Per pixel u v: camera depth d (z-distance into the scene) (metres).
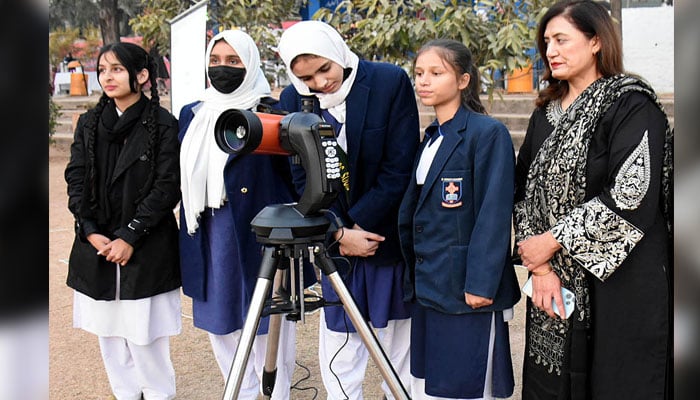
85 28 14.74
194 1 5.61
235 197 2.58
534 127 2.21
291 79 2.52
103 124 2.66
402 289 2.61
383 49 4.06
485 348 2.24
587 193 1.97
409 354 2.72
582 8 1.98
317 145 1.88
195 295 2.69
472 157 2.23
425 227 2.29
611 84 1.94
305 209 1.91
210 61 2.65
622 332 1.93
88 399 3.11
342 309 2.61
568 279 2.00
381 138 2.48
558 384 2.05
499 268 2.13
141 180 2.64
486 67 3.78
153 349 2.78
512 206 2.18
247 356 1.89
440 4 3.81
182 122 2.76
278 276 2.18
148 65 2.69
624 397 1.93
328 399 2.69
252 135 1.87
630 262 1.92
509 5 3.98
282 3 5.76
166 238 2.70
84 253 2.66
